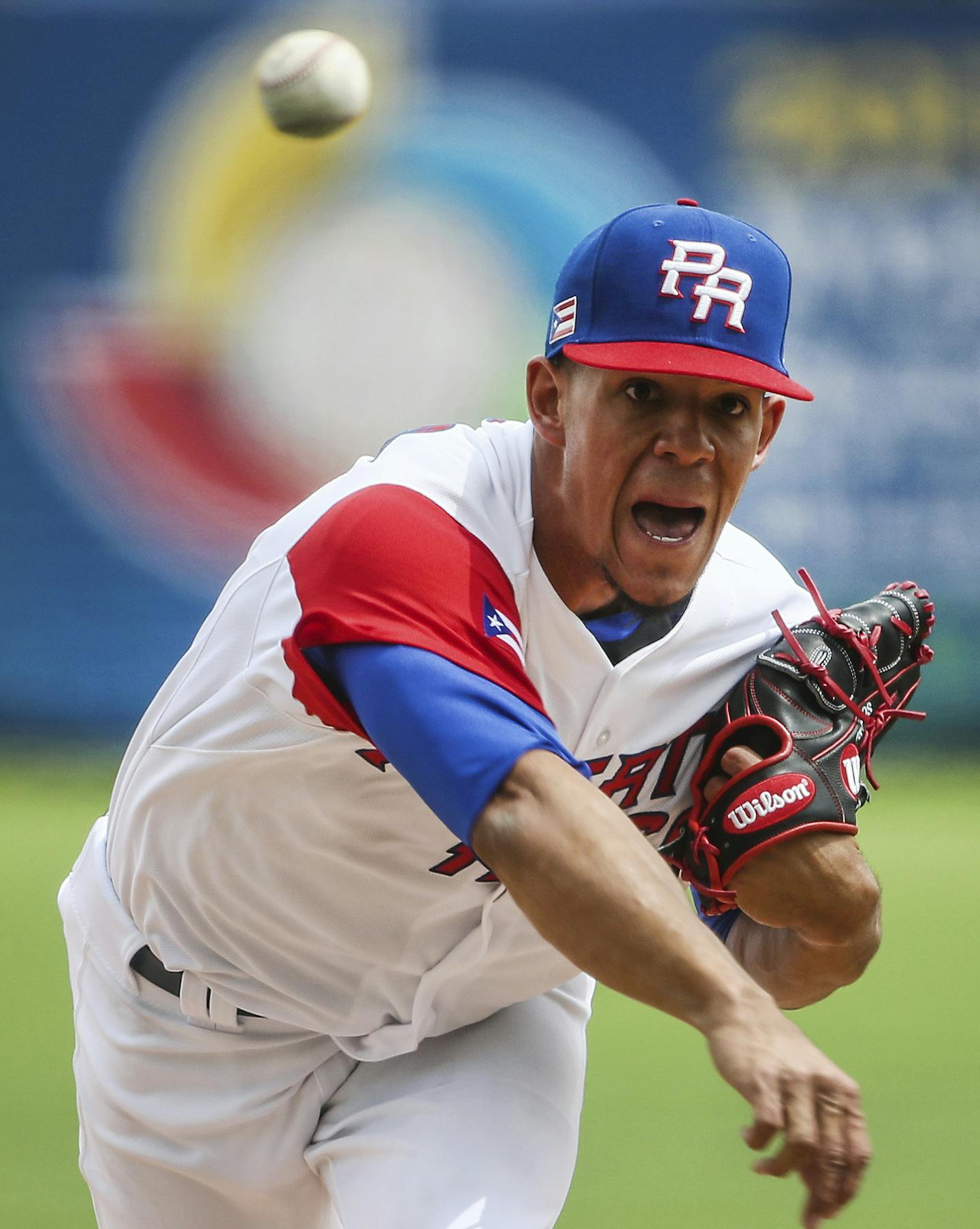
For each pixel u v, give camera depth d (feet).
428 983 29.71
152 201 120.88
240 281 120.98
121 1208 32.99
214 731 27.89
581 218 122.52
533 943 29.81
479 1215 27.45
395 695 23.03
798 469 122.21
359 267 121.39
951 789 114.83
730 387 24.98
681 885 22.88
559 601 26.16
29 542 122.01
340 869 28.48
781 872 28.55
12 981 72.23
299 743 26.91
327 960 29.84
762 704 28.81
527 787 22.15
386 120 121.08
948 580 122.52
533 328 122.31
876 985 73.36
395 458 26.43
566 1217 47.80
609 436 24.91
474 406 122.31
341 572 24.26
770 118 122.11
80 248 120.98
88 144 120.78
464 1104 29.32
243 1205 31.96
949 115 121.60
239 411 121.60
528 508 26.02
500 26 121.49
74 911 33.09
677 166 122.72
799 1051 20.08
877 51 121.49
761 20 121.70
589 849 21.50
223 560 122.21
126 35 120.26
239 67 120.57
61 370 121.19
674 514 25.48
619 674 27.17
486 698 22.89
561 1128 30.04
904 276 122.11
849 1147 19.65
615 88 122.01
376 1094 30.37
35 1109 56.44
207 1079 31.17
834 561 122.21
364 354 121.70
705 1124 56.13
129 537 122.11
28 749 120.98
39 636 122.21
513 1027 31.30
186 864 29.37
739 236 25.66
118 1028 31.78
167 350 121.39
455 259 121.90
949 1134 54.75
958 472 122.42
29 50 120.37
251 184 120.88
